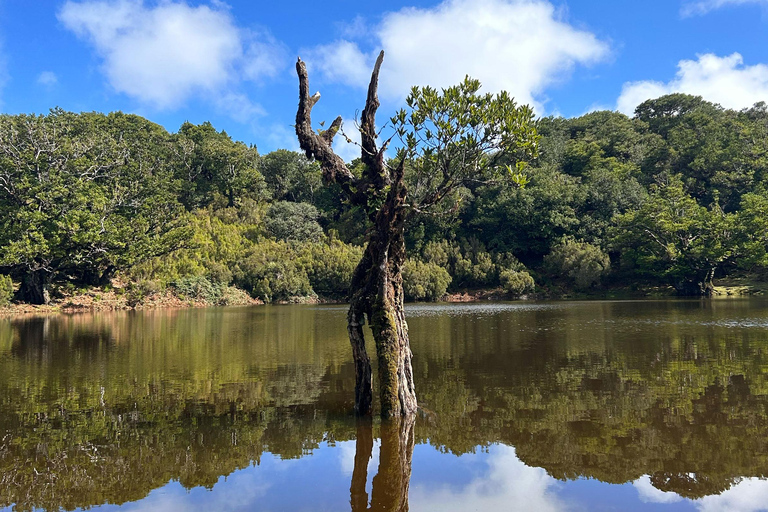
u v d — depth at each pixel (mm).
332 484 6805
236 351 18547
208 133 100125
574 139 97000
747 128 73062
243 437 8719
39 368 15328
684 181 71188
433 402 10875
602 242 61312
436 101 9281
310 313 39219
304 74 10539
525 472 7137
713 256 49000
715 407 9961
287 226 68250
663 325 24375
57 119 70750
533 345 18938
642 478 6867
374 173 10234
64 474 7156
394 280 10258
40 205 41844
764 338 18922
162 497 6402
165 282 50250
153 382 13203
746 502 6102
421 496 6426
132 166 53250
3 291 38781
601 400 10742
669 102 100562
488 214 67375
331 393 11891
